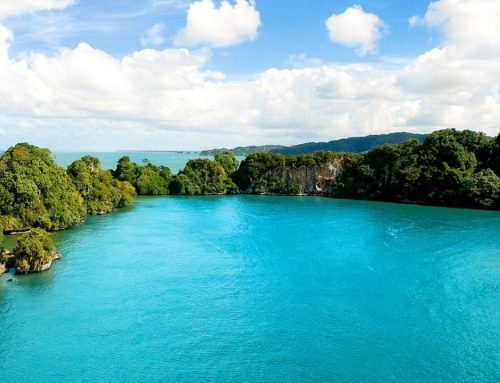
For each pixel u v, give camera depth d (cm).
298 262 8538
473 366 4822
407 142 19050
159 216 14138
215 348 5181
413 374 4675
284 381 4528
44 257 7906
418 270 7950
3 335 5450
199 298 6669
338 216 13950
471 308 6284
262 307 6341
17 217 10738
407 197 17800
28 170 11100
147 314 6094
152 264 8431
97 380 4547
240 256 9000
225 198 19738
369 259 8662
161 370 4728
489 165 17288
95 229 11788
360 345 5259
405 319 5938
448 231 11275
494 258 8681
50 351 5094
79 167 14675
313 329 5650
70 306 6341
